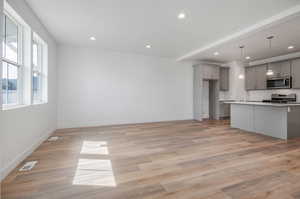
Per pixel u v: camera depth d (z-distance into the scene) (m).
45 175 2.00
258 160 2.49
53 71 4.12
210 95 7.02
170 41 4.29
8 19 2.30
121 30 3.55
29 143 2.69
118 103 5.34
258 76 6.21
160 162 2.43
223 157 2.62
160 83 5.98
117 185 1.80
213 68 6.39
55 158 2.54
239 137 3.86
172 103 6.20
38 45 3.42
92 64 4.95
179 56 5.93
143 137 3.84
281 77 5.41
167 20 3.07
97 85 5.03
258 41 4.13
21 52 2.62
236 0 2.40
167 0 2.42
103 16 2.93
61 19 3.04
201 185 1.81
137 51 5.26
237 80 6.68
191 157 2.62
